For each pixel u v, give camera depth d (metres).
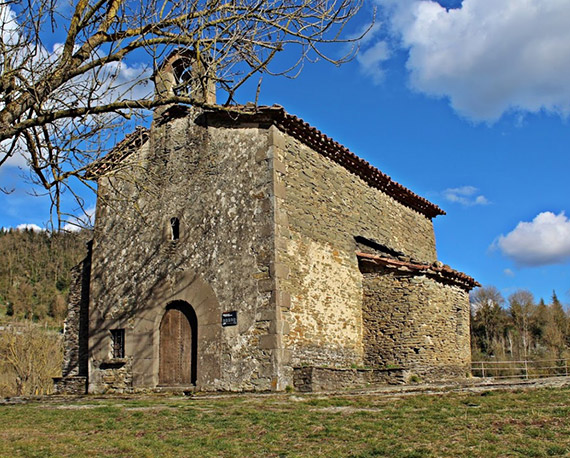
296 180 13.30
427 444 6.50
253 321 12.07
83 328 15.83
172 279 13.62
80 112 6.18
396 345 14.39
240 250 12.66
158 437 7.62
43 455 6.87
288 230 12.67
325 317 13.40
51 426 8.62
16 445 7.33
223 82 7.54
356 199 15.73
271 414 8.55
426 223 20.17
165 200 14.22
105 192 15.49
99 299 14.86
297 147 13.59
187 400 10.78
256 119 13.22
